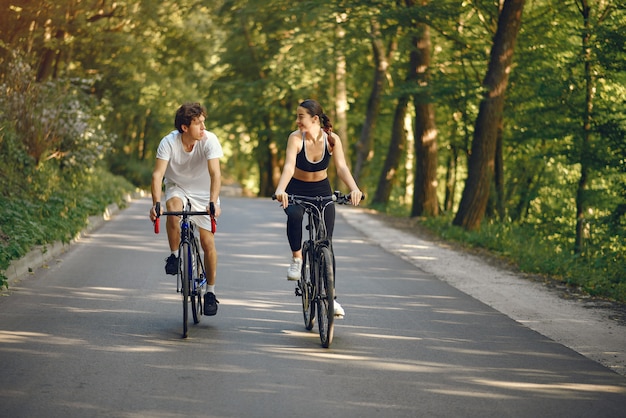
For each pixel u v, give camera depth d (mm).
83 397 8562
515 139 33875
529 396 9102
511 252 24594
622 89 32312
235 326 12422
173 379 9344
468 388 9352
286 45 54594
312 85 59406
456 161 48844
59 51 42000
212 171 11953
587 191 34031
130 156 76750
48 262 18281
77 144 32281
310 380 9484
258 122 70000
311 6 34406
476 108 38688
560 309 15008
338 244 24484
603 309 15180
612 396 9203
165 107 63406
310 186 11953
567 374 10133
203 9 50781
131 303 13984
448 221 34125
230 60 66375
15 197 22922
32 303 13633
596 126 31312
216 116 68562
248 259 20078
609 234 27438
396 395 8977
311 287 11883
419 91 32906
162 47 51812
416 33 34312
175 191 12234
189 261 11805
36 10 35750
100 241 22578
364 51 51656
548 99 32031
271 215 33188
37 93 29562
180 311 13461
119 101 58531
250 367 9984
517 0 30969
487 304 15188
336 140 11820
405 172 61531
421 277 18391
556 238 39500
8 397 8477
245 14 55812
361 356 10727
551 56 34031
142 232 25281
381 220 36031
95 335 11469
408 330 12531
